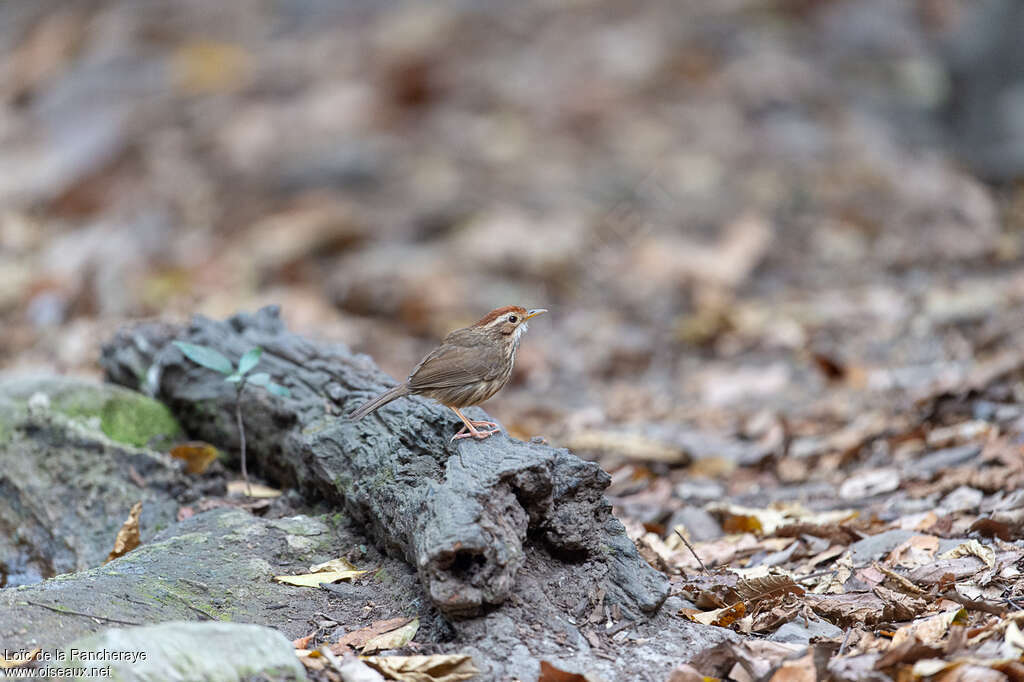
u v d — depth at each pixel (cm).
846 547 743
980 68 2162
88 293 1570
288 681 529
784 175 2025
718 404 1215
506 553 574
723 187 1981
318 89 2272
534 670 551
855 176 2003
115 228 1798
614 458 1017
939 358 1217
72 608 593
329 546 695
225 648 530
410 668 545
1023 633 559
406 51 2361
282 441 801
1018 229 1714
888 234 1745
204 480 841
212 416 874
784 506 846
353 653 577
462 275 1688
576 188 1978
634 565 623
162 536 708
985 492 812
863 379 1185
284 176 2002
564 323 1565
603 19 2594
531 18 2583
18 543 797
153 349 948
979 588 637
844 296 1505
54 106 2209
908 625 593
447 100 2284
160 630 528
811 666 533
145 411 892
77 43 2425
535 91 2319
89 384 884
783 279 1645
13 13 2633
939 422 999
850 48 2533
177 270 1664
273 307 940
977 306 1344
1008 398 997
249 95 2269
